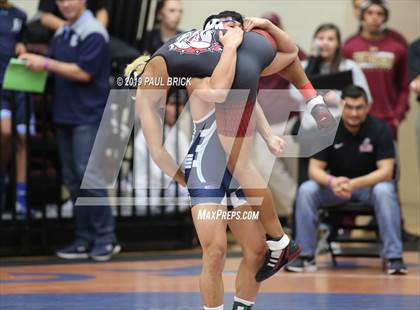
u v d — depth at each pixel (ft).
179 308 39.78
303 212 51.80
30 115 56.34
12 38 56.49
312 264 51.85
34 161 60.08
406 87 63.31
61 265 53.83
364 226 53.11
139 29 63.26
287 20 69.46
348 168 52.60
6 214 59.88
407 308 39.60
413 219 73.87
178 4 60.59
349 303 40.96
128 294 43.60
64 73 53.67
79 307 40.06
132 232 60.18
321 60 57.52
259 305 40.55
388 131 52.31
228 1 65.87
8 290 44.93
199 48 30.22
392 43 62.75
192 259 56.70
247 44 30.53
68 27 54.39
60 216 58.59
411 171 80.12
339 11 70.95
